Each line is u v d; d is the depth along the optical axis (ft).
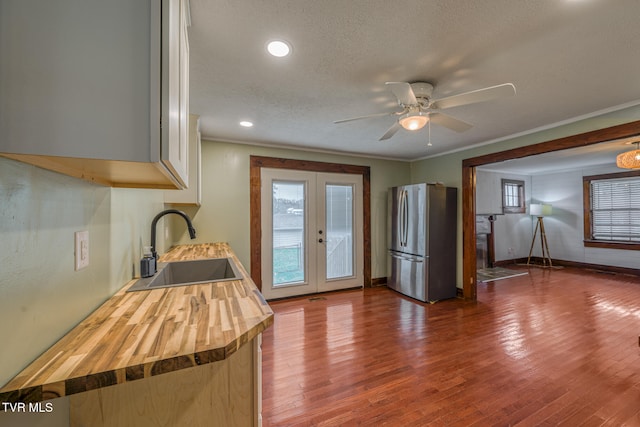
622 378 6.70
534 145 10.61
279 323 10.23
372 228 15.70
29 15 2.00
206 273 6.91
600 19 4.65
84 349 2.36
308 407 5.78
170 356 2.24
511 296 13.64
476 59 5.87
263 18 4.61
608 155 16.15
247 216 12.48
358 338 8.95
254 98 7.77
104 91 2.14
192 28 4.83
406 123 6.81
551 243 22.08
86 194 3.16
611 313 11.17
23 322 2.07
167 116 2.29
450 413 5.59
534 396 6.09
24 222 2.11
